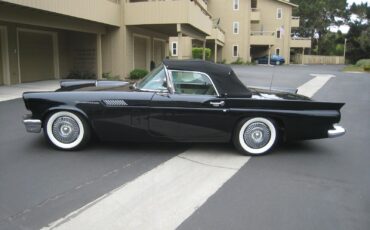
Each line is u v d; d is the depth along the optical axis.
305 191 3.79
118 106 4.78
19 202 3.39
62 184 3.81
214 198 3.57
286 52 44.16
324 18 60.34
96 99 4.80
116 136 4.93
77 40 17.12
